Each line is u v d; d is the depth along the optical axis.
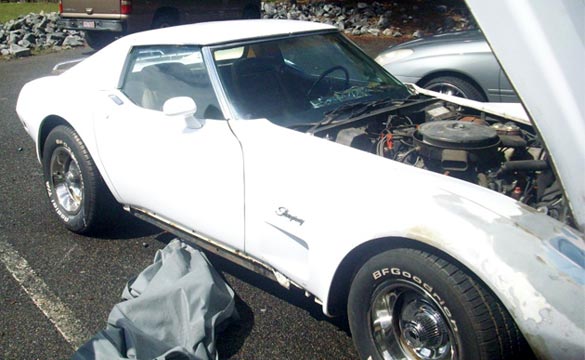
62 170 4.18
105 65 3.95
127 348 2.65
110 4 9.95
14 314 3.19
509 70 2.24
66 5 10.56
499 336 2.12
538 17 2.13
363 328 2.56
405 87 3.89
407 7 14.91
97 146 3.71
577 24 2.09
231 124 3.07
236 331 3.00
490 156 2.77
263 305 3.22
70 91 4.01
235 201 2.95
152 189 3.41
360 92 3.63
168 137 3.27
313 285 2.67
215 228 3.11
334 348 2.86
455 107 3.68
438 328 2.33
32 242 4.03
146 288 3.09
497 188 2.70
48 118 4.10
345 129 3.09
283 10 14.83
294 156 2.75
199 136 3.12
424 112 3.44
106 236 4.12
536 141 3.18
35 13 15.09
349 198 2.50
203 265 3.20
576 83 2.10
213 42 3.39
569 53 2.10
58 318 3.15
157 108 3.50
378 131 3.21
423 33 12.66
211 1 11.41
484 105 3.64
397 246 2.37
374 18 14.05
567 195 2.21
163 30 3.86
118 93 3.75
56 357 2.84
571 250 2.13
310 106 3.38
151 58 3.66
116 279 3.53
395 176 2.50
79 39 12.41
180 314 2.86
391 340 2.50
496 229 2.16
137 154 3.44
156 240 4.05
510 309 2.04
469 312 2.14
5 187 5.03
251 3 12.50
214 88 3.25
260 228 2.85
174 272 3.15
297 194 2.67
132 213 3.78
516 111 3.50
